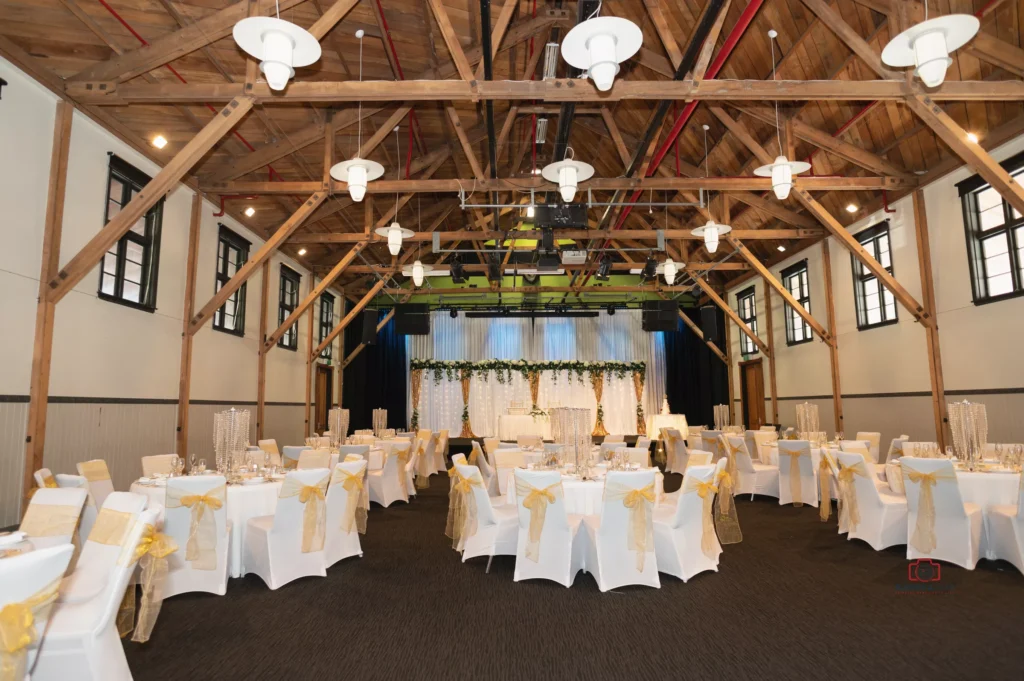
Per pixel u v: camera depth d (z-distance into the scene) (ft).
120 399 21.20
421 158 29.96
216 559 12.96
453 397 50.52
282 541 13.79
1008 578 13.66
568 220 25.27
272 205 30.71
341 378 48.29
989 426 23.32
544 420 49.06
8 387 16.44
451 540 18.28
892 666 9.48
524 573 13.92
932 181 25.76
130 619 9.75
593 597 12.79
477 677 9.25
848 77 22.31
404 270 38.06
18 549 8.34
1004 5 17.88
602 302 52.21
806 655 9.93
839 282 33.37
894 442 23.27
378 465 25.08
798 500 23.66
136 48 18.08
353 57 22.07
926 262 26.23
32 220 17.31
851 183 26.12
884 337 29.58
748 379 46.50
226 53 19.63
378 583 13.88
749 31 22.12
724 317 50.01
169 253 24.21
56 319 18.26
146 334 22.75
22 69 16.75
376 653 10.12
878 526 16.46
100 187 20.18
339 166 16.97
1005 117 22.03
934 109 17.40
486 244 47.29
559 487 13.53
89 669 7.65
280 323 36.60
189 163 17.84
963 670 9.30
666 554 14.05
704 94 16.98
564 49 11.63
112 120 20.42
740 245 34.09
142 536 8.18
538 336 51.44
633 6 21.98
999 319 22.86
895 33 17.39
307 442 26.89
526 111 25.99
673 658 9.86
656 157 25.26
